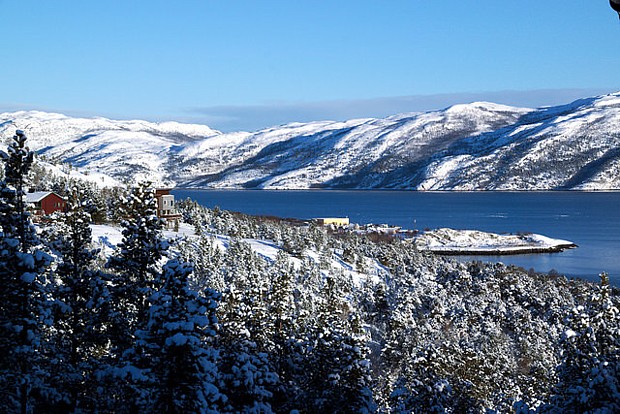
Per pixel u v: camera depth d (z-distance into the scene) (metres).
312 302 86.44
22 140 29.58
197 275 93.62
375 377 73.19
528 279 152.62
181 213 185.62
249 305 37.28
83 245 33.16
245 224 193.88
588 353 30.36
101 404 29.78
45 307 26.95
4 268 25.34
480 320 116.19
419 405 45.16
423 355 46.56
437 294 125.31
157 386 23.55
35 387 27.56
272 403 32.94
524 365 91.81
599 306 33.59
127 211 33.62
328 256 154.88
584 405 28.72
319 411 36.44
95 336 31.77
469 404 53.00
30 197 124.19
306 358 40.12
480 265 170.38
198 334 23.30
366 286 124.75
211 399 23.39
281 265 119.56
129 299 33.00
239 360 29.47
